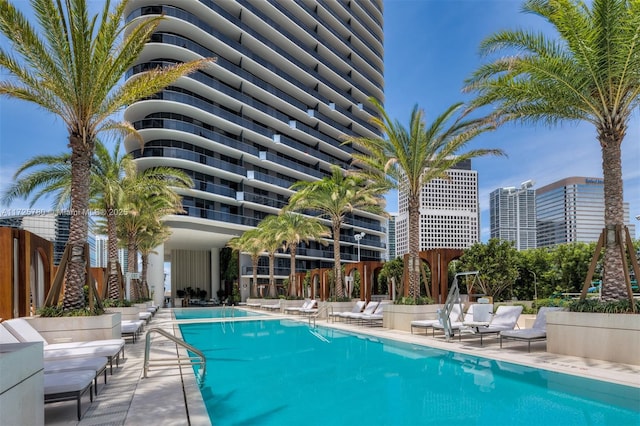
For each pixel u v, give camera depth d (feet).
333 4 216.33
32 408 12.29
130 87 36.17
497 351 32.22
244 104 158.10
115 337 32.14
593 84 30.53
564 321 29.81
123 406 18.45
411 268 51.08
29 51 31.37
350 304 72.13
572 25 28.37
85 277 35.53
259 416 18.56
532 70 31.32
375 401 20.56
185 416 16.79
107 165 60.23
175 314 98.68
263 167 171.22
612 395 20.36
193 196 136.05
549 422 16.70
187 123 136.67
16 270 38.83
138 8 138.62
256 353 36.35
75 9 32.76
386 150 53.11
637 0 25.66
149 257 144.87
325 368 29.12
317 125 200.03
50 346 25.35
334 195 71.15
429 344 36.58
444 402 19.97
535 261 89.76
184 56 139.23
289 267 180.24
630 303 27.22
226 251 169.48
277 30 175.52
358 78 229.45
